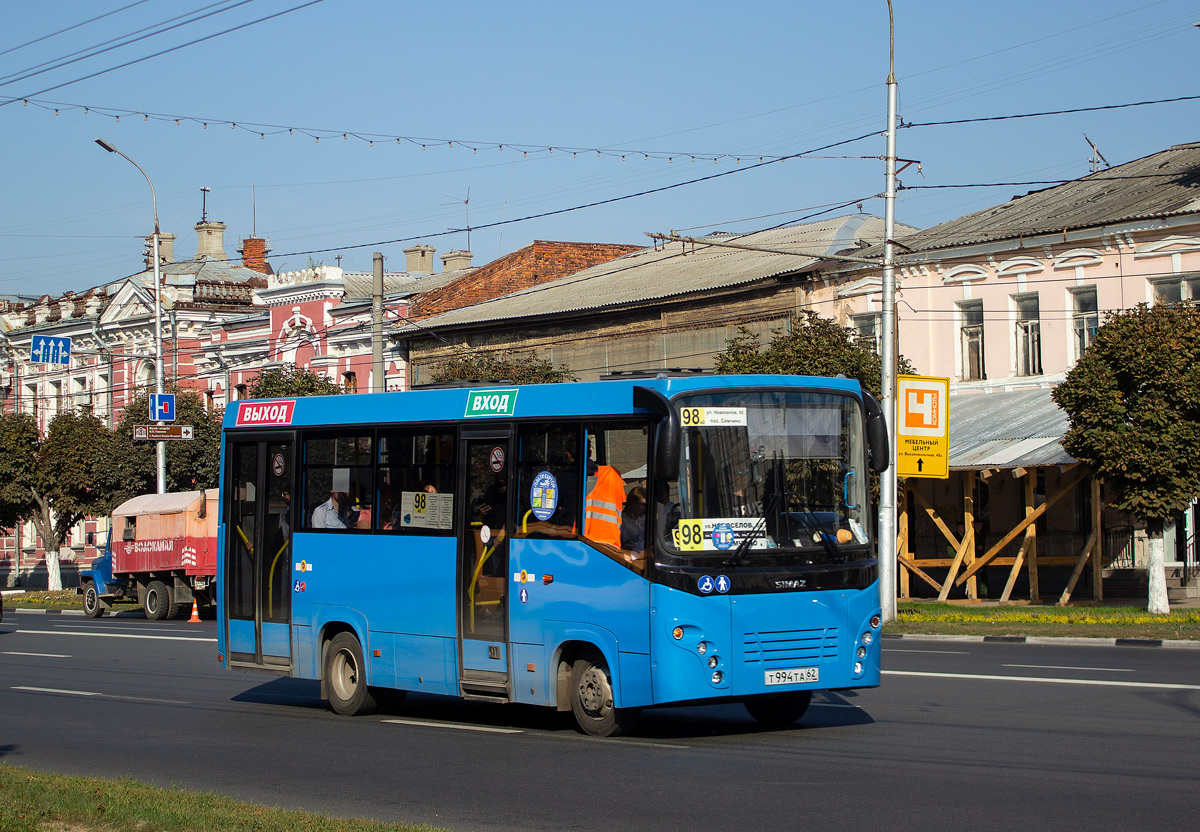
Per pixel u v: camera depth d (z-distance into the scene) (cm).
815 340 2834
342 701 1470
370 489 1444
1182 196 2908
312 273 5159
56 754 1248
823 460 1219
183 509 3312
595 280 4753
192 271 6556
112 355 6212
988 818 843
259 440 1589
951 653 1986
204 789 1040
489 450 1318
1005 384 3131
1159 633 2105
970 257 3203
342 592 1463
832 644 1192
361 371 4975
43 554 6569
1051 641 2144
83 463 4988
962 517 3297
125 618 3603
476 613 1311
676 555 1140
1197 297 2778
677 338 3891
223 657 1616
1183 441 2309
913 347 3325
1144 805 869
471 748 1205
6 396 7000
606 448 1209
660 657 1134
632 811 902
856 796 923
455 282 5072
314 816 869
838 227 3991
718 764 1070
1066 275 3009
